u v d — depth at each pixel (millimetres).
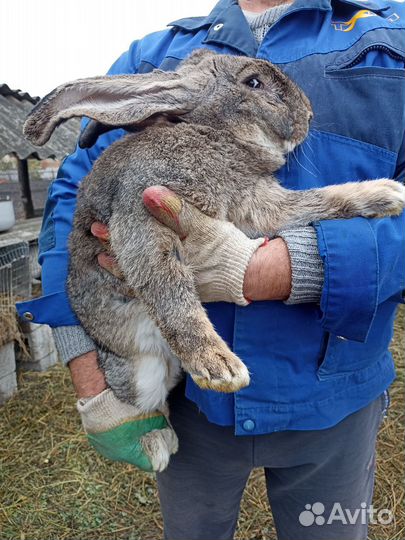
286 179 568
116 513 991
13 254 1410
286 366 531
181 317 474
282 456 570
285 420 537
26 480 1067
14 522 970
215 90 554
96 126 567
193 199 507
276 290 484
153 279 487
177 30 629
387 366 595
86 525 965
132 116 512
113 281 577
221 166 529
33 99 2023
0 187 1826
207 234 488
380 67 521
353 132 533
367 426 587
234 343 531
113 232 521
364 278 469
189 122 554
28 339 1422
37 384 1390
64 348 611
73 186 646
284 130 545
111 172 542
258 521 952
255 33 587
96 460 1116
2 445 1166
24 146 1643
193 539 651
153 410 583
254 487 1022
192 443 609
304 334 529
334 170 542
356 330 485
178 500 638
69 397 1335
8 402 1311
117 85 528
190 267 494
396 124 528
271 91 547
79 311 604
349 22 557
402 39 540
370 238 477
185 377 602
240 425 537
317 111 536
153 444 564
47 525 964
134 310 578
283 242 488
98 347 603
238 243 482
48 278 632
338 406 546
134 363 583
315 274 476
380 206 508
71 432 1207
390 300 539
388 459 1081
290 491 608
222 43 577
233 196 531
